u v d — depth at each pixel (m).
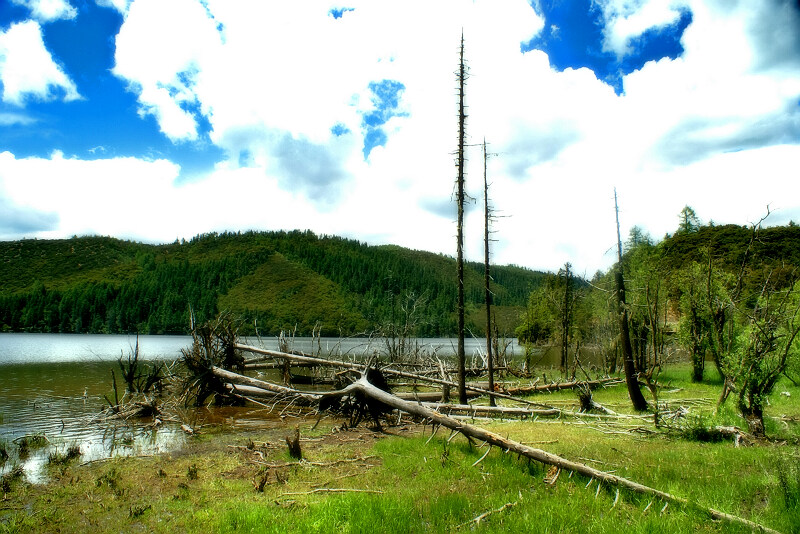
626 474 8.87
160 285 180.88
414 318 41.53
